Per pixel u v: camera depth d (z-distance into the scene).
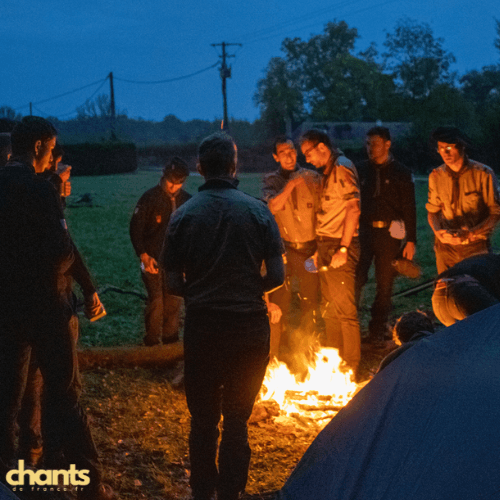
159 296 5.38
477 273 3.60
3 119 4.07
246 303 2.91
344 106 72.75
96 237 14.66
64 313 2.91
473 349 2.17
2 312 2.82
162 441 3.83
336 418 2.38
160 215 5.24
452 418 1.92
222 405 3.06
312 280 5.35
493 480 1.63
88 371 5.06
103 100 81.25
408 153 36.75
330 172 4.94
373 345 5.85
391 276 5.80
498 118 29.86
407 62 62.28
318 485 2.18
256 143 62.09
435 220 5.17
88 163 49.62
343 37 82.62
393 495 1.84
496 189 4.84
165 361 5.25
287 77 82.56
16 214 2.78
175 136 125.50
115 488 3.25
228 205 2.94
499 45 42.44
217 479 3.06
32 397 3.34
